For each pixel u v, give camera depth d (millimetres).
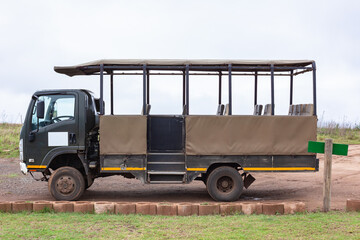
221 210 8203
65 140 9914
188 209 8141
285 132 10008
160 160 9977
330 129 28250
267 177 15203
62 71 10359
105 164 9812
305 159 10078
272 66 10016
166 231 6793
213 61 9969
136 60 9875
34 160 9922
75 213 8164
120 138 9812
